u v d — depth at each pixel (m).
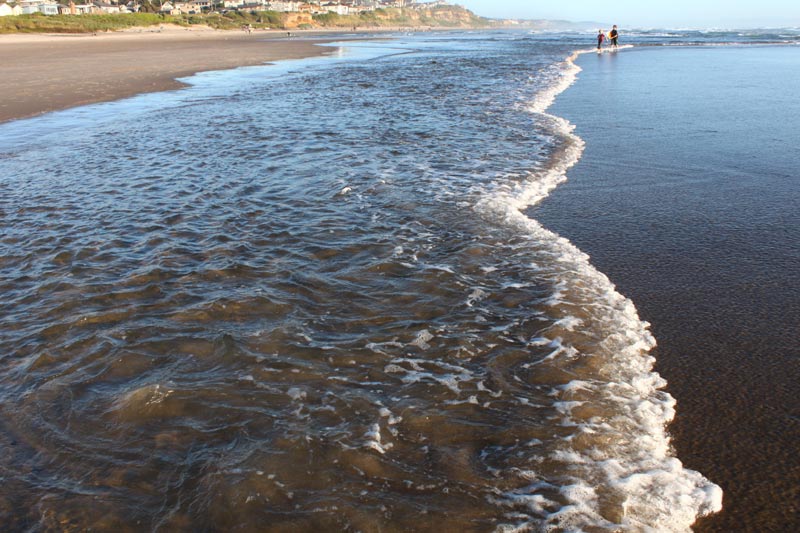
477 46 51.91
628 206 6.91
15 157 9.81
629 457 3.01
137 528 2.58
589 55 33.25
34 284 5.08
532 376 3.71
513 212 6.76
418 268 5.29
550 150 9.61
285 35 103.94
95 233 6.25
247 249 5.73
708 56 28.84
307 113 13.92
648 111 12.81
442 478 2.85
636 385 3.62
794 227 6.09
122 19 102.19
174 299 4.74
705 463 2.97
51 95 17.75
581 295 4.78
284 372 3.74
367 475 2.87
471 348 4.02
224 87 20.12
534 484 2.82
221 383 3.62
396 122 12.44
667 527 2.58
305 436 3.14
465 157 9.27
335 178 8.11
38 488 2.81
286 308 4.56
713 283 4.94
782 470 2.92
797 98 13.93
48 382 3.66
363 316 4.46
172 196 7.48
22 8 103.50
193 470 2.91
